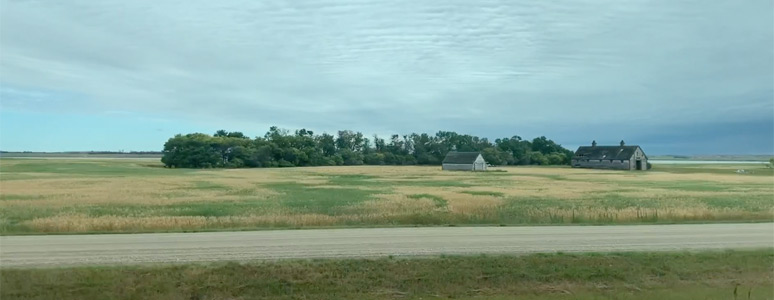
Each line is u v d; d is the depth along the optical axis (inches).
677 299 469.7
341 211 1101.1
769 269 547.8
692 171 4244.6
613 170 4512.8
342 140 6505.9
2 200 1449.3
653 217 925.2
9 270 497.7
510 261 550.0
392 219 887.7
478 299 472.4
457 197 1609.3
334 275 507.8
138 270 503.5
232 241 663.8
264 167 5157.5
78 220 855.1
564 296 479.5
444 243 650.8
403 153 6476.4
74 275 488.1
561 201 1440.7
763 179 2901.1
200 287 478.0
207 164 4918.8
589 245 641.0
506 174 3671.3
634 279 519.5
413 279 504.7
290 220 859.4
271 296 470.0
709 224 849.5
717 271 539.5
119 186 2140.7
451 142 6560.0
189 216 981.2
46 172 3523.6
